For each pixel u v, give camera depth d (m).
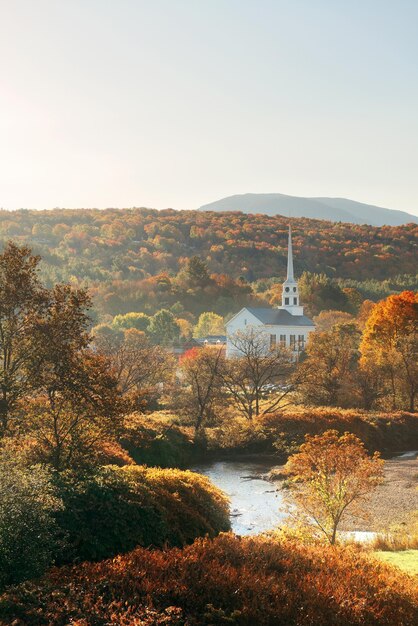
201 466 56.03
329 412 69.50
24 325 27.64
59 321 27.50
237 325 128.75
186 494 25.78
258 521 37.03
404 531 32.06
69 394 26.67
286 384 81.38
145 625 13.95
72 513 20.27
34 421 27.23
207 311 196.50
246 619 15.18
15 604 14.45
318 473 27.88
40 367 27.36
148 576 16.31
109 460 37.22
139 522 21.75
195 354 91.00
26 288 27.78
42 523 16.83
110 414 27.05
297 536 26.22
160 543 21.91
